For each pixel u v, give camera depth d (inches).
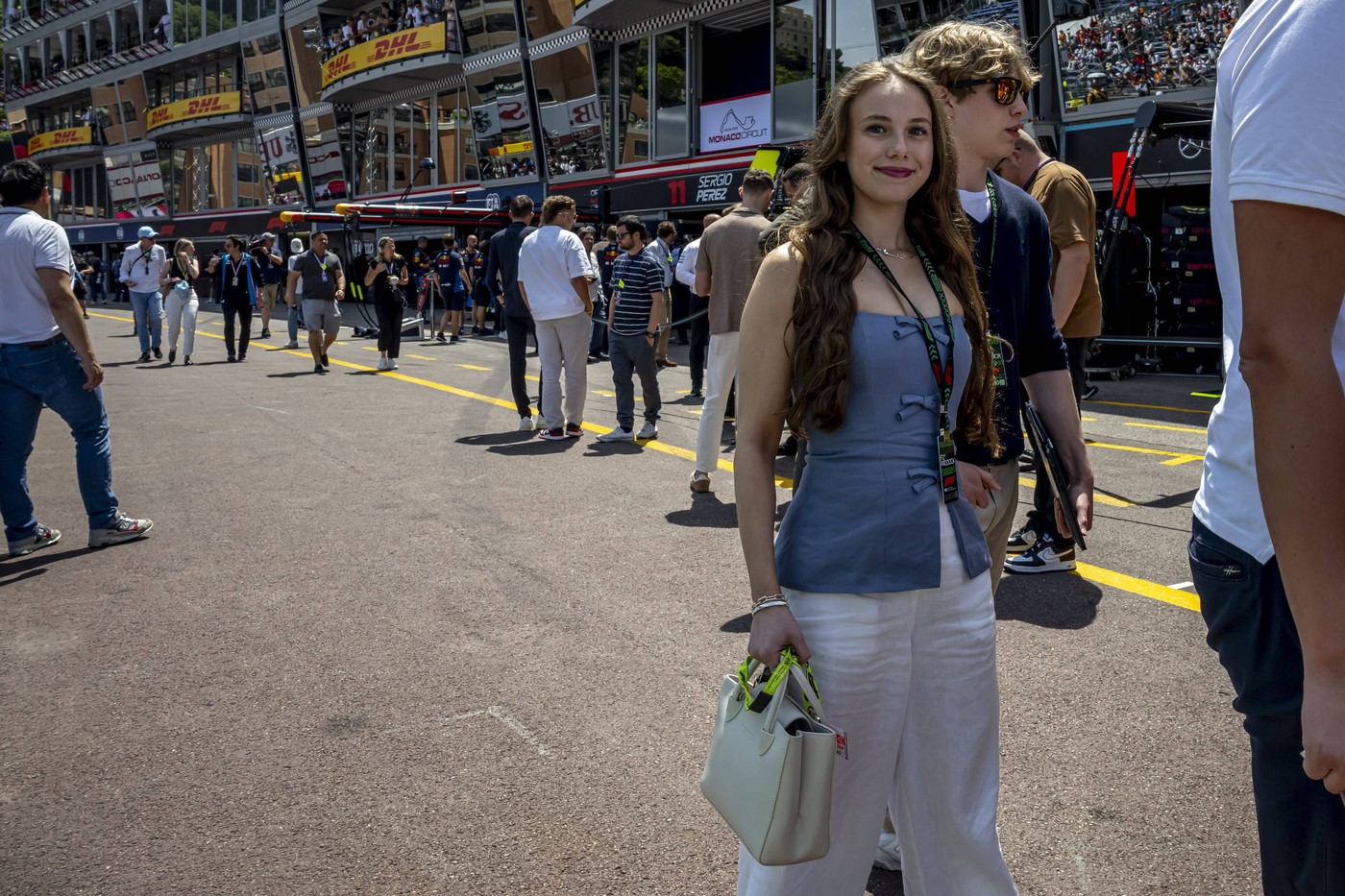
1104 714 131.6
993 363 88.3
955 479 75.0
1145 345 519.8
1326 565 47.4
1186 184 573.3
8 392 203.9
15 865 102.6
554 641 159.6
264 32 1453.0
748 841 65.8
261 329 900.6
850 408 72.7
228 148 1646.2
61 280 201.0
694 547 210.5
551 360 335.6
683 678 145.0
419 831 107.7
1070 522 96.6
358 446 328.5
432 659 153.0
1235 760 120.0
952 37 100.4
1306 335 47.7
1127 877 98.2
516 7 1043.9
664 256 510.9
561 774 119.0
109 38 1824.6
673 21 917.8
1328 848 57.6
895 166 71.8
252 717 134.3
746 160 849.5
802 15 805.9
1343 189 46.8
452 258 776.9
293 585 188.2
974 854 77.0
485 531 224.1
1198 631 160.2
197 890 98.0
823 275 71.5
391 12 1213.7
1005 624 163.8
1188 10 553.9
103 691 143.0
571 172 1042.1
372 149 1347.2
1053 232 160.7
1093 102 609.0
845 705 72.5
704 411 254.2
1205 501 62.1
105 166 1961.1
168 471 290.2
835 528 72.6
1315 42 47.7
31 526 211.3
